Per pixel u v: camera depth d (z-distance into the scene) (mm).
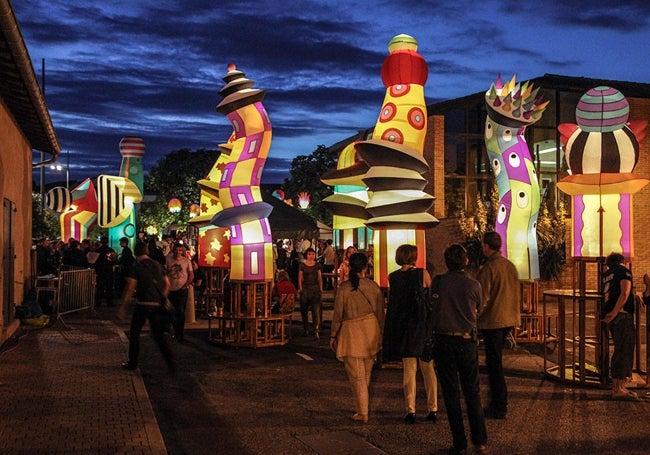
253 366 10844
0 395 8188
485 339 7914
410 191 10969
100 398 8055
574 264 9812
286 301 13430
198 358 11500
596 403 8492
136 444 6301
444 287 6648
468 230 21969
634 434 7133
